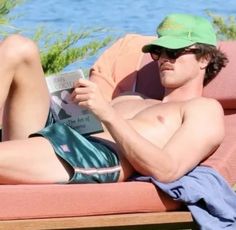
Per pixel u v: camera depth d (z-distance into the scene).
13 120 7.89
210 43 8.67
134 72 9.49
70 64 13.14
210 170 7.85
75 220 7.07
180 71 8.57
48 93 7.93
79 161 7.46
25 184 7.33
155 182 7.56
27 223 6.91
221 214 7.64
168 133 8.05
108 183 7.49
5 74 7.58
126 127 7.48
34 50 7.68
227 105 8.84
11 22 13.39
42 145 7.44
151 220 7.38
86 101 7.41
